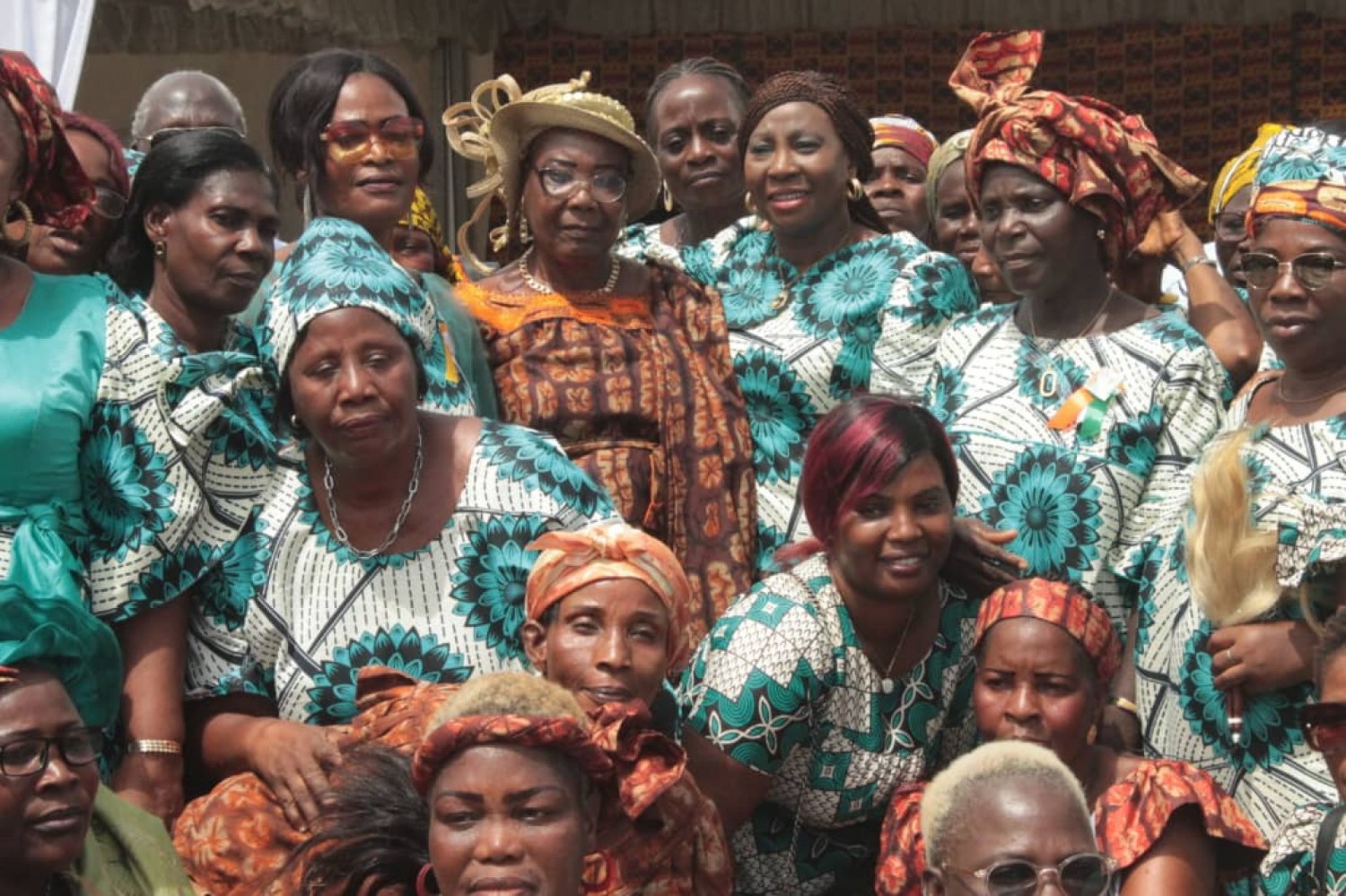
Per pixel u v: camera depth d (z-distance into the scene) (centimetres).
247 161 512
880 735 483
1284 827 454
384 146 572
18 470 460
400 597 475
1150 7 1321
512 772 356
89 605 473
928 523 465
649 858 415
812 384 598
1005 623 455
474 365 576
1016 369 554
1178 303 723
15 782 383
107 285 493
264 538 482
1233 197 673
